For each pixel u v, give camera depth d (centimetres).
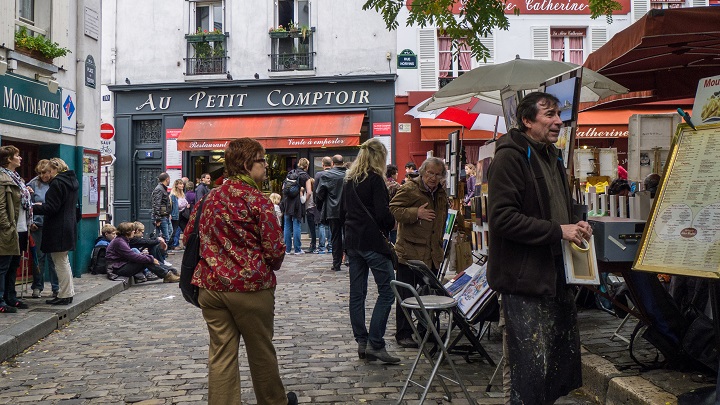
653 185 569
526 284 338
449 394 468
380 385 511
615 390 439
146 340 689
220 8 1986
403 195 600
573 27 1897
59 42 1063
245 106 1953
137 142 2005
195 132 1914
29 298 871
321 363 577
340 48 1920
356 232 572
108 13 1995
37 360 616
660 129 701
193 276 388
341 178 1165
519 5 1884
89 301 880
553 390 357
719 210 358
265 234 383
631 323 628
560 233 330
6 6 914
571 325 365
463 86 628
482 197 566
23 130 974
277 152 1936
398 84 1895
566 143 428
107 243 1133
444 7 826
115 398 497
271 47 1947
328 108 1919
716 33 460
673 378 442
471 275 587
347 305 853
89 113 1166
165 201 1569
